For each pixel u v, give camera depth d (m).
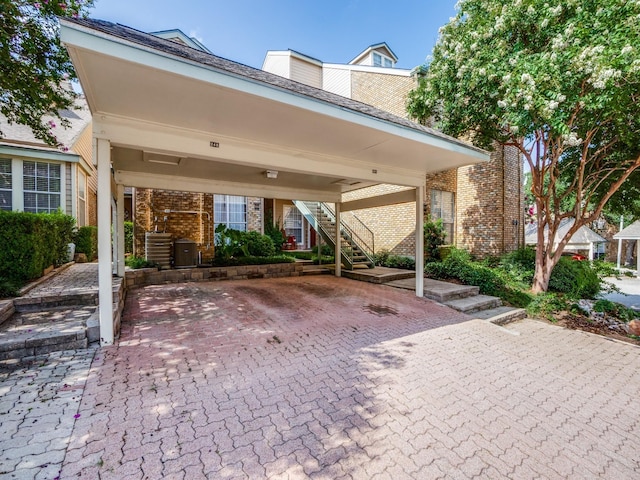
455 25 7.66
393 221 11.68
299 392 2.93
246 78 3.17
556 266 9.14
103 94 3.18
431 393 3.08
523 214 11.96
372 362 3.68
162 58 2.74
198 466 1.98
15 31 4.23
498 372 3.66
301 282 8.61
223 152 4.41
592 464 2.21
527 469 2.13
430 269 9.16
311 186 8.75
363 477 1.97
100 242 3.67
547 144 7.48
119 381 2.92
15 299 4.43
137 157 5.36
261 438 2.27
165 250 8.40
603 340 5.11
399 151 5.34
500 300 7.05
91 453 2.03
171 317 4.93
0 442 2.08
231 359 3.52
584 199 9.11
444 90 7.82
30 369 3.08
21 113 5.10
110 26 3.29
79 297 4.84
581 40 5.12
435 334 4.80
